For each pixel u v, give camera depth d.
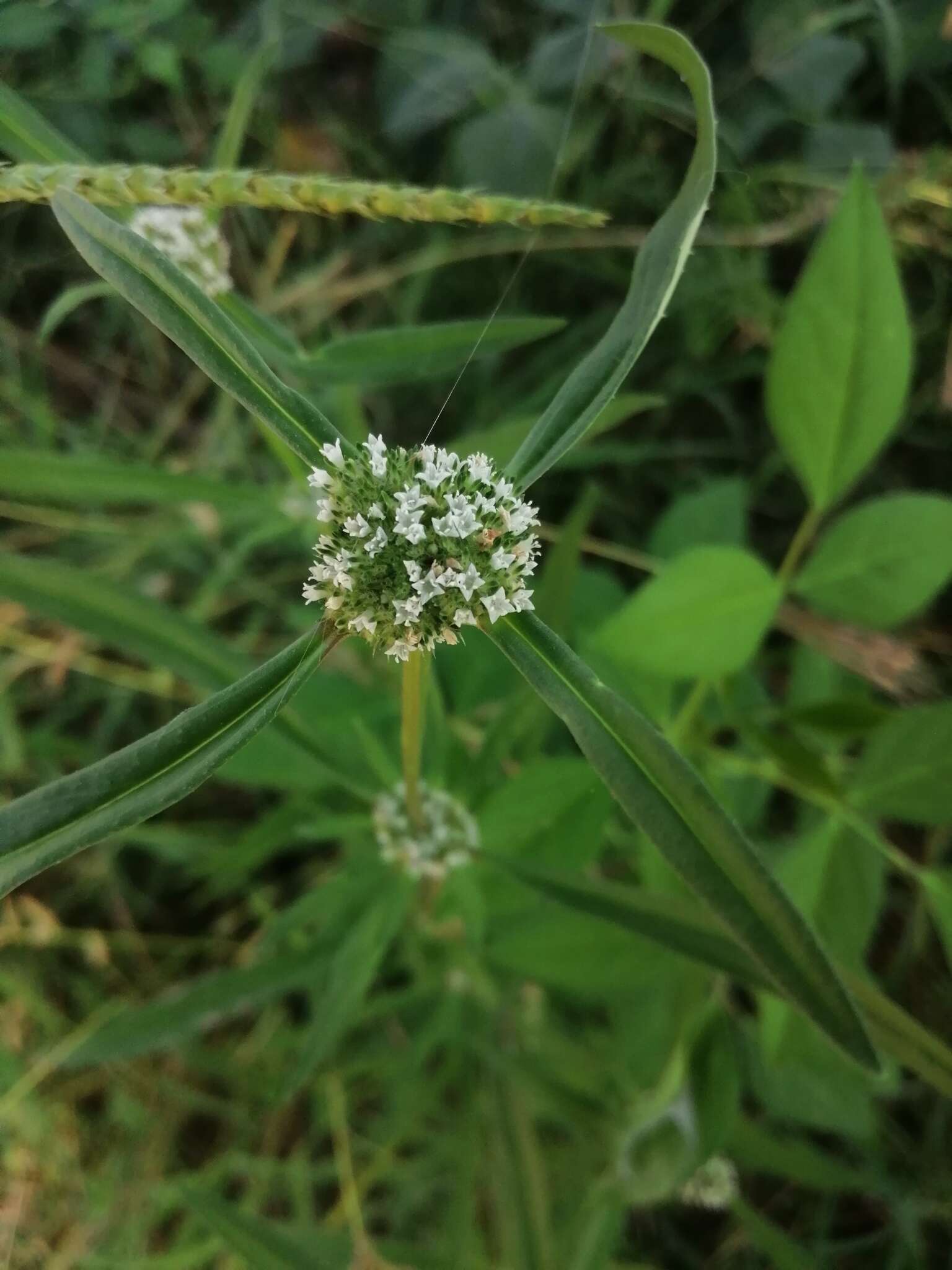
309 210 0.06
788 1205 0.16
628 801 0.06
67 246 0.15
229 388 0.06
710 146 0.06
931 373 0.16
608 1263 0.14
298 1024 0.16
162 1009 0.11
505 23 0.15
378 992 0.16
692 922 0.09
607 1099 0.13
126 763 0.05
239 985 0.11
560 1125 0.15
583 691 0.06
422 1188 0.15
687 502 0.14
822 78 0.15
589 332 0.17
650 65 0.14
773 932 0.06
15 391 0.15
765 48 0.15
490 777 0.10
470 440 0.11
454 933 0.12
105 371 0.17
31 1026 0.15
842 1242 0.15
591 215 0.06
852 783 0.10
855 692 0.15
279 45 0.13
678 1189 0.13
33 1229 0.14
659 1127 0.11
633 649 0.10
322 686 0.12
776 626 0.15
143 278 0.06
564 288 0.17
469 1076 0.14
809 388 0.10
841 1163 0.15
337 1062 0.15
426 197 0.06
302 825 0.11
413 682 0.07
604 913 0.09
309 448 0.06
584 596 0.14
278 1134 0.15
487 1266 0.13
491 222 0.06
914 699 0.15
